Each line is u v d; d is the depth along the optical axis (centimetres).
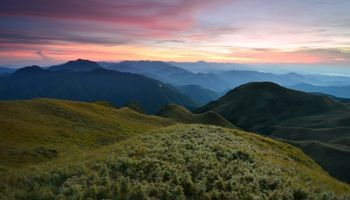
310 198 2011
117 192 1619
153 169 2005
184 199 1628
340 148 15788
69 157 3120
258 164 2581
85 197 1548
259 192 1892
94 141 5584
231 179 1997
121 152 2561
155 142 2994
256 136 4816
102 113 8738
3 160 3625
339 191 2733
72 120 6806
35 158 3884
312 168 4200
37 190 1700
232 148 2992
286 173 2597
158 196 1630
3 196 1614
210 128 4484
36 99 7944
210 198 1706
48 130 5578
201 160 2277
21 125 5459
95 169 2058
